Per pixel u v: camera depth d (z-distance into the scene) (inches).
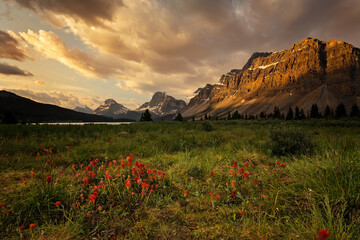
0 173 121.6
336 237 56.4
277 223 69.3
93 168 129.4
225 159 175.6
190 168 142.2
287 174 118.3
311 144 194.1
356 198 72.9
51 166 144.3
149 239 65.9
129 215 81.4
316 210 70.6
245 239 63.7
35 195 82.0
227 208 86.0
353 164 93.8
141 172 113.3
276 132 219.6
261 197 91.4
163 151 218.8
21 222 73.4
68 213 79.1
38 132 311.6
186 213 83.6
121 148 213.2
